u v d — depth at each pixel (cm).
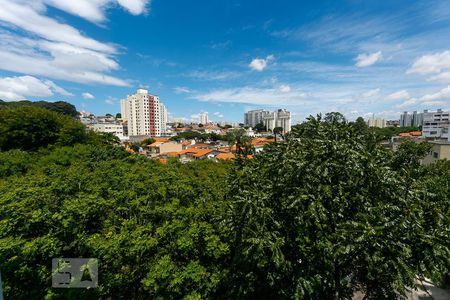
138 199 796
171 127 12938
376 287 505
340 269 480
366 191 443
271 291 599
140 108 9094
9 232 643
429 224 413
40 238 609
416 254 392
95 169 1338
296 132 559
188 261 627
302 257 486
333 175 441
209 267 623
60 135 2178
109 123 7800
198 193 981
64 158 1723
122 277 612
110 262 615
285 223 472
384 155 545
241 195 510
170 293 571
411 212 384
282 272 492
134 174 1182
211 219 701
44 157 1708
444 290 762
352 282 526
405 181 454
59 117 2386
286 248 485
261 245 409
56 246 632
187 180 1089
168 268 556
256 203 446
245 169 571
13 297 581
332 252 409
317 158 438
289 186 455
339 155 436
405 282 379
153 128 9606
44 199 743
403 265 357
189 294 575
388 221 378
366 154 442
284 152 501
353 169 426
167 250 626
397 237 375
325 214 427
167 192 906
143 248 582
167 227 643
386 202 438
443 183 775
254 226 453
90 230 739
